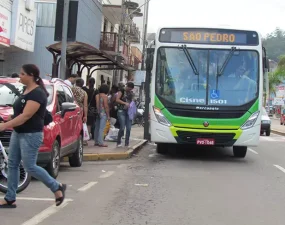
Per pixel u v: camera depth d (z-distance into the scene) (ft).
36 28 71.15
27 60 70.79
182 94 37.81
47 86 29.45
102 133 43.93
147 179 29.71
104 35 100.07
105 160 38.93
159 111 37.96
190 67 38.04
